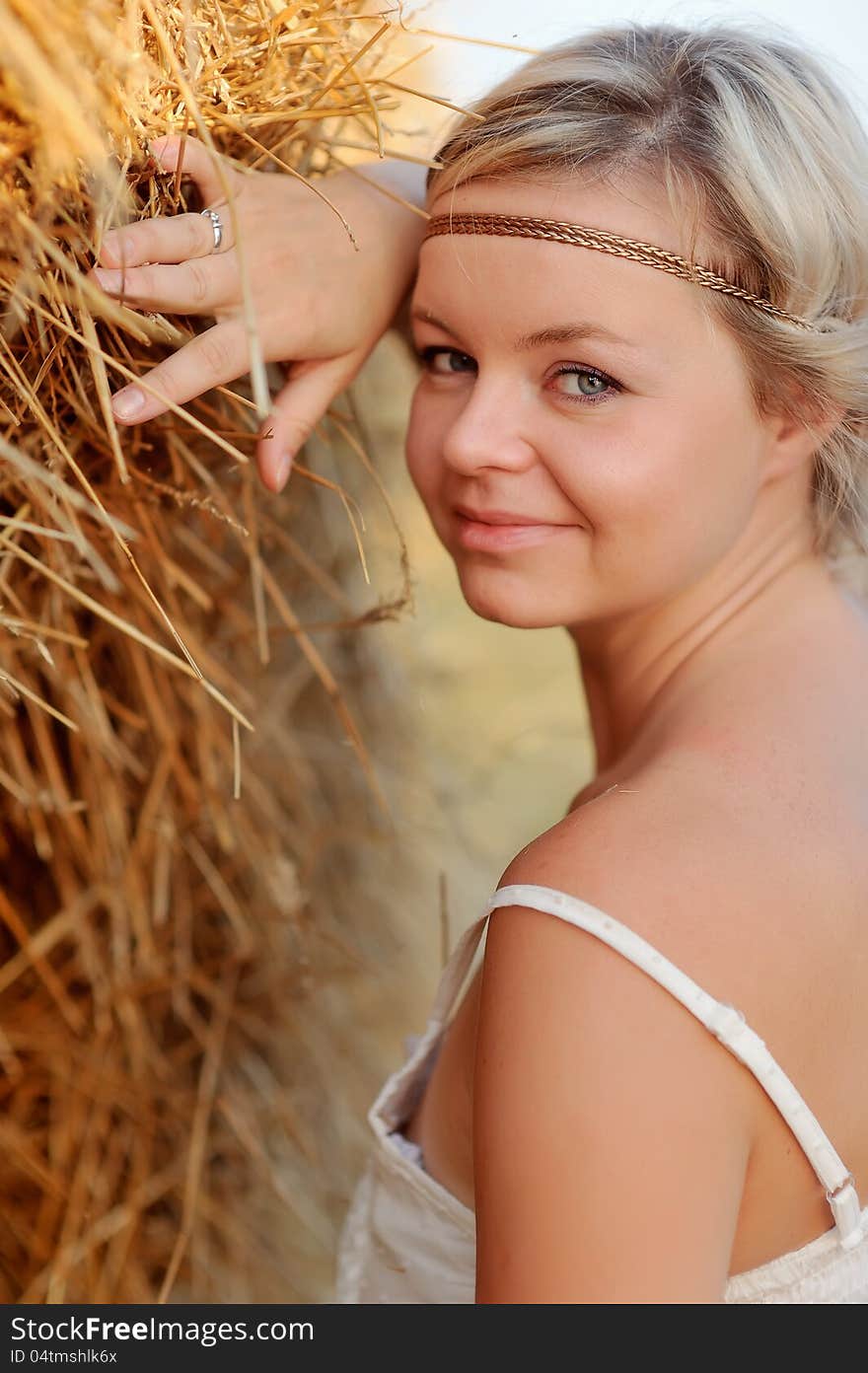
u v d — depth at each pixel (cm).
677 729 71
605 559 73
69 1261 117
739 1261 63
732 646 77
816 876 59
